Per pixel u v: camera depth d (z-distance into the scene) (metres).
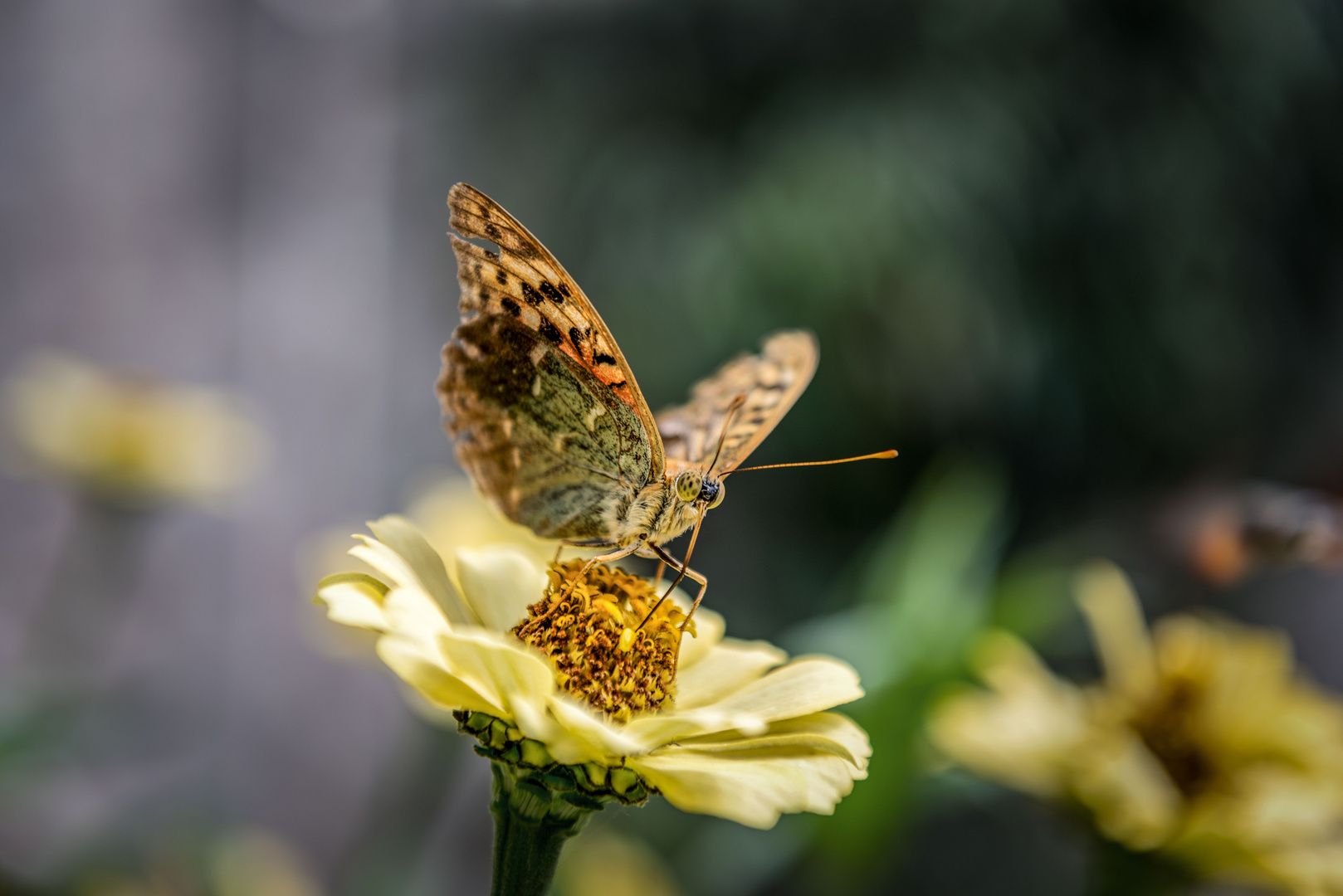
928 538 0.44
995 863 1.06
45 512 1.05
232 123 1.31
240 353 1.31
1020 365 1.01
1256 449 1.09
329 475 1.35
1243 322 1.07
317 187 1.39
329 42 1.39
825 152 0.99
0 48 1.12
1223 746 0.43
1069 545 1.04
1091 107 1.03
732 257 1.00
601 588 0.35
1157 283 1.04
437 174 1.35
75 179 1.17
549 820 0.33
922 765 0.43
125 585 0.77
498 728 0.32
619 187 1.09
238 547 1.25
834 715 0.34
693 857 0.45
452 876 1.01
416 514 0.54
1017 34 1.02
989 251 0.99
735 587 1.15
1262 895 0.62
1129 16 1.05
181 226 1.27
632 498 0.35
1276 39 1.06
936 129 0.99
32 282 1.14
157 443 0.73
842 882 0.43
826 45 1.05
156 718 0.81
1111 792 0.41
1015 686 0.43
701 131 1.08
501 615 0.35
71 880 0.51
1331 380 1.13
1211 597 1.23
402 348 1.43
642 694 0.34
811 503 1.14
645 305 1.06
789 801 0.32
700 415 0.38
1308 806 0.42
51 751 0.52
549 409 0.35
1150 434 1.06
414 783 0.51
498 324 0.35
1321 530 0.46
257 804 1.19
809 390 1.04
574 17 1.19
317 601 0.32
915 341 1.00
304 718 1.25
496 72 1.22
